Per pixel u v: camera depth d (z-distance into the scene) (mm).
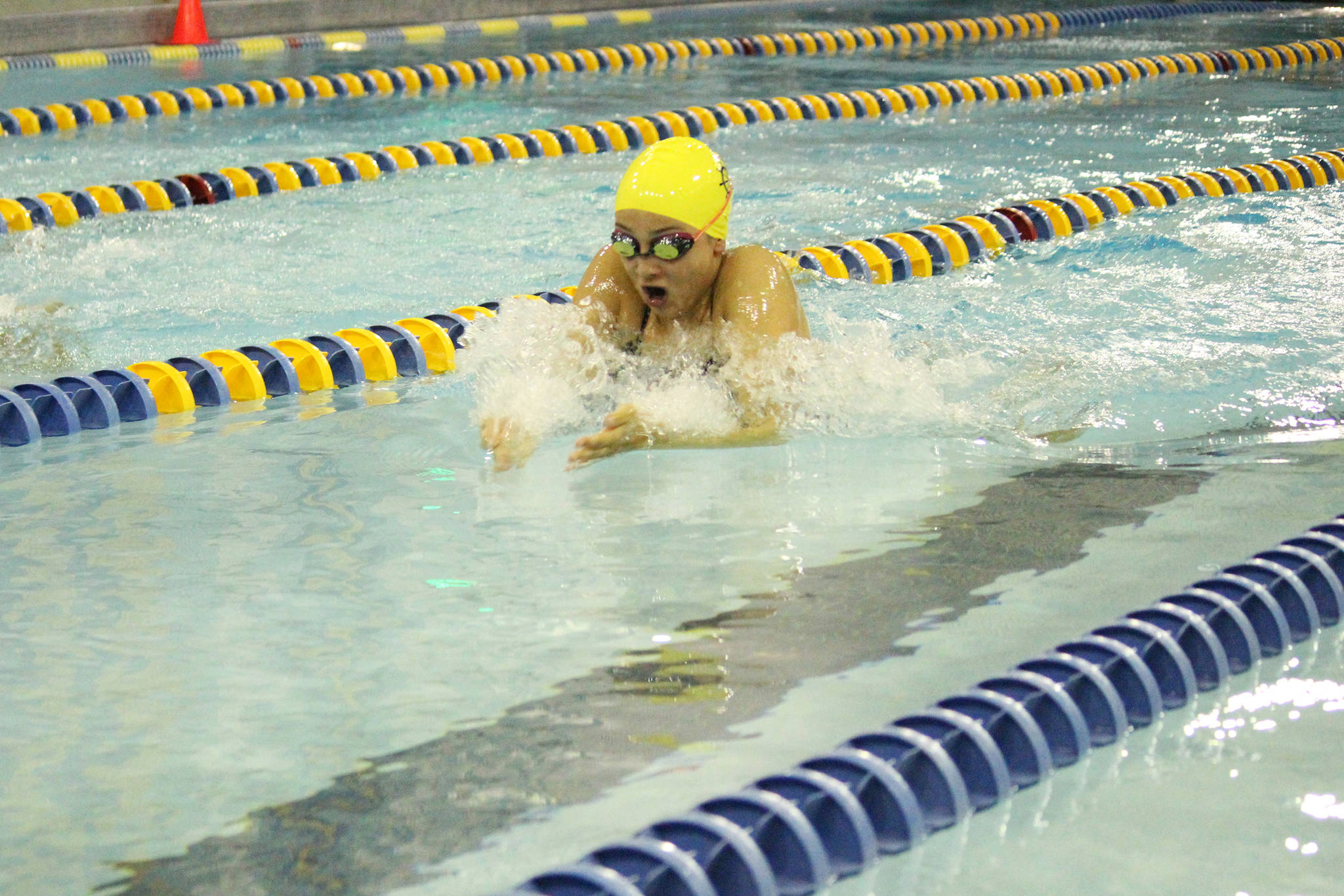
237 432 4961
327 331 6215
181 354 5875
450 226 8234
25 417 4957
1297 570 3559
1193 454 4551
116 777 2641
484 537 3855
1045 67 14586
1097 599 3406
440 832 2455
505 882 2303
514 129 11359
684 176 4355
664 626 3281
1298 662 3258
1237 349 5672
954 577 3559
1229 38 16844
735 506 4090
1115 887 2352
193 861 2373
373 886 2295
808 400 4723
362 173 9766
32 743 2770
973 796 2682
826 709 2887
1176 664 3109
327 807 2535
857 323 5969
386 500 4180
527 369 4746
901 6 20391
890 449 4605
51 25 14883
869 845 2486
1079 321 6125
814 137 11352
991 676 3014
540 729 2811
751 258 4668
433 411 5199
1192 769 2770
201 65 14609
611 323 4781
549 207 8711
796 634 3236
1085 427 4836
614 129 11172
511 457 4402
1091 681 2984
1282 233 7738
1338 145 10258
